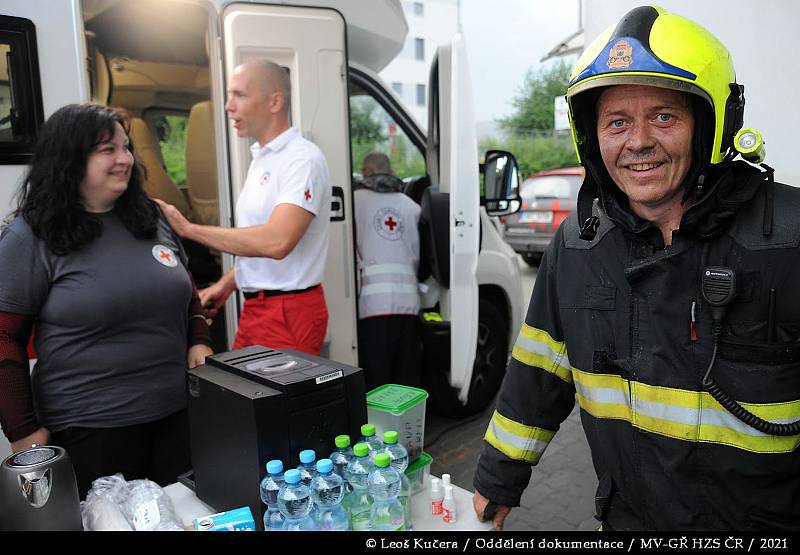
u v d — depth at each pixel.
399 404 1.50
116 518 1.30
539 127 24.08
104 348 1.80
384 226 3.32
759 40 2.05
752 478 1.04
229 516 1.26
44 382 1.79
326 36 2.88
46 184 1.70
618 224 1.12
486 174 3.73
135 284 1.82
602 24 2.37
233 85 2.36
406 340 3.36
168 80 3.71
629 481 1.17
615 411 1.17
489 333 3.88
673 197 1.09
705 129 1.03
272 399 1.29
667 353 1.07
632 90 1.04
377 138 3.88
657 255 1.08
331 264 3.01
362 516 1.31
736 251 1.03
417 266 3.48
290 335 2.45
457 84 3.08
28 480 1.15
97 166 1.74
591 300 1.17
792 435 1.00
